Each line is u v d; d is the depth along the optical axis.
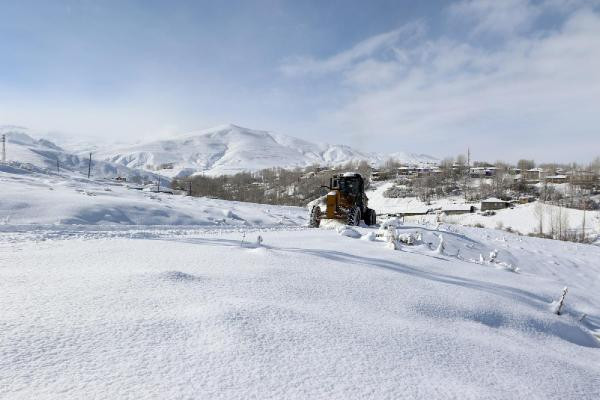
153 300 3.16
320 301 3.77
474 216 60.81
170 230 11.12
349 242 8.73
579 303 6.73
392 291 4.50
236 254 5.83
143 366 2.11
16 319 2.57
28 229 9.39
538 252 18.36
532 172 99.31
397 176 109.44
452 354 2.93
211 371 2.12
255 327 2.75
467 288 5.30
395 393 2.15
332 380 2.19
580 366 3.37
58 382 1.88
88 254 5.38
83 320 2.64
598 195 69.81
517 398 2.37
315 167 153.38
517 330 4.25
